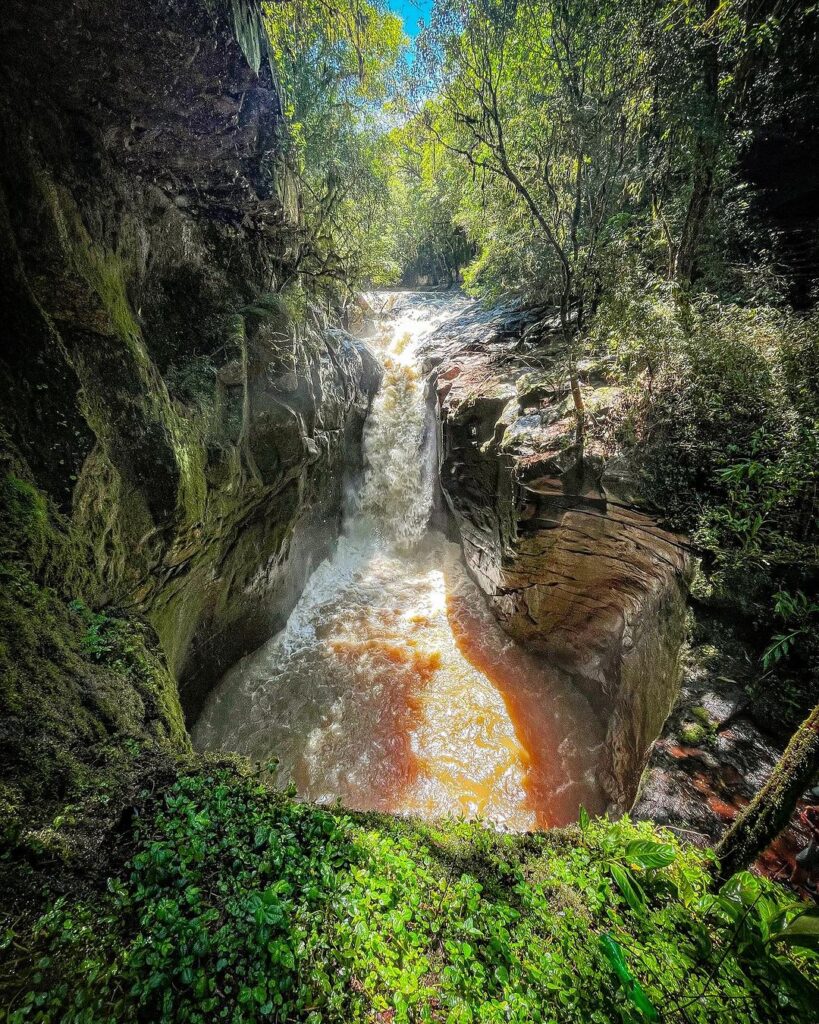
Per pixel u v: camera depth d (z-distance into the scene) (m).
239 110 4.84
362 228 13.27
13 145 3.35
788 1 6.02
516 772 7.10
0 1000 1.75
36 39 3.20
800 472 4.13
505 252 11.40
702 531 4.71
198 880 2.36
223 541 6.92
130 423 4.61
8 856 2.15
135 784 2.90
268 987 1.93
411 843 2.90
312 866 2.53
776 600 4.21
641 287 6.39
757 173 8.70
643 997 2.00
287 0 5.69
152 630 4.65
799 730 2.30
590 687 7.75
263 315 7.62
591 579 7.00
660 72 5.54
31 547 3.36
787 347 4.86
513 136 7.64
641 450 5.77
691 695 4.21
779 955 2.22
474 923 2.38
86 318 4.14
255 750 7.34
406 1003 1.96
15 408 3.51
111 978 1.88
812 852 2.63
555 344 10.22
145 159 4.83
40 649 3.17
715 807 3.41
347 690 8.57
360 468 14.34
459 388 11.36
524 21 6.14
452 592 11.66
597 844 3.04
